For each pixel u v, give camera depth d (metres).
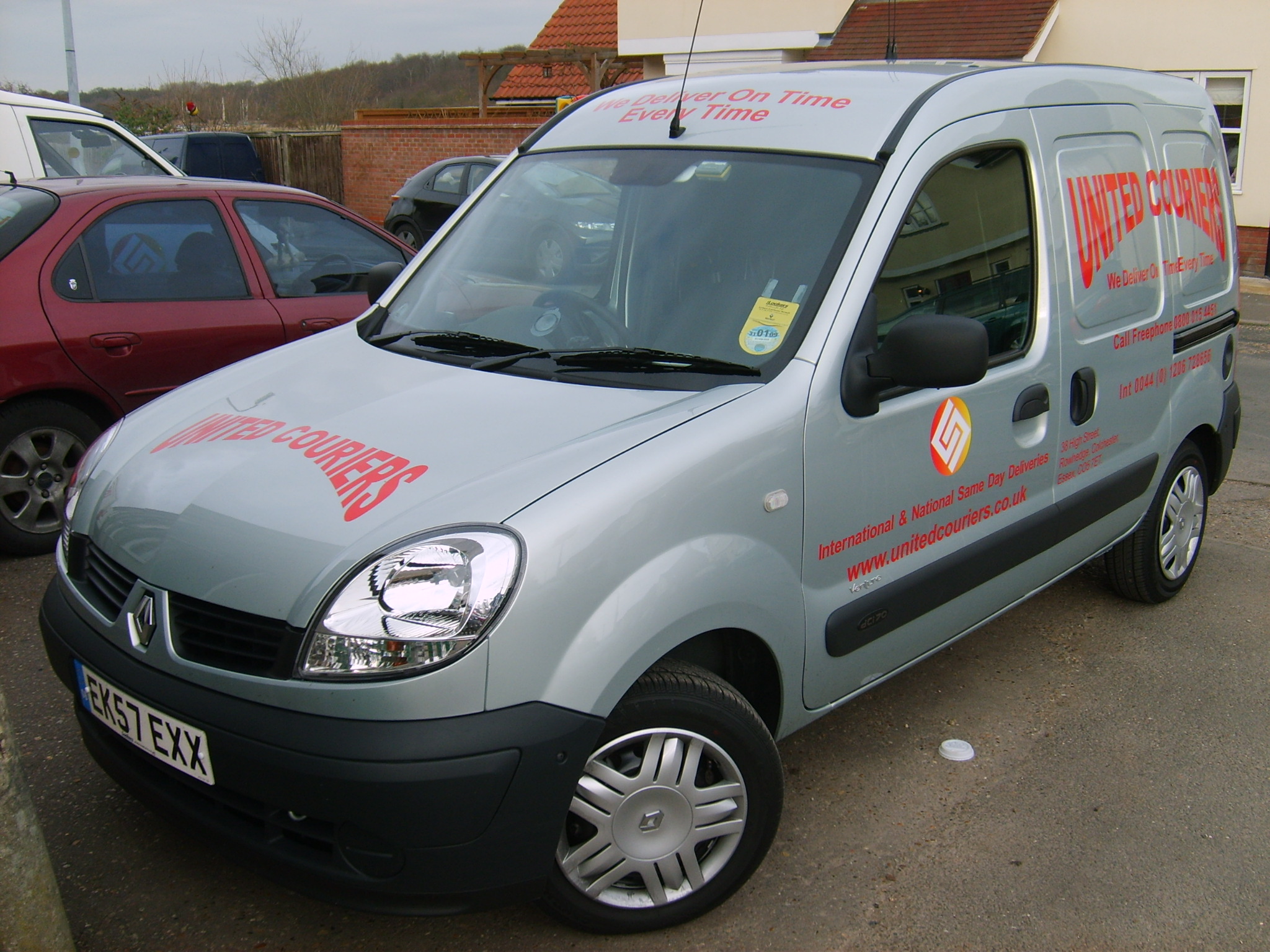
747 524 2.52
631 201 3.20
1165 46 16.30
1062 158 3.53
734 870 2.63
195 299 5.13
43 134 8.03
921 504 2.99
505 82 24.45
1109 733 3.61
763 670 2.76
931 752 3.48
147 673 2.34
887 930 2.67
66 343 4.69
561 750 2.20
